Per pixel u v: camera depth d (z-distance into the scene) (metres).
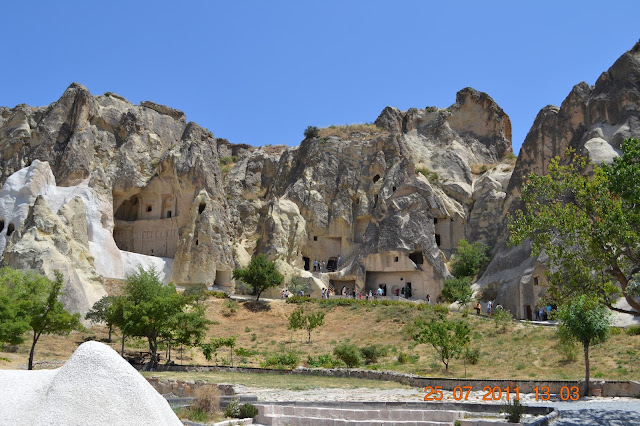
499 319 41.69
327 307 50.84
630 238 16.86
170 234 66.00
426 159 75.81
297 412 17.03
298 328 46.59
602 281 17.91
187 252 61.69
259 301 53.44
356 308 49.59
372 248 64.31
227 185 78.44
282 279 57.00
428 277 61.91
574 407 18.53
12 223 58.19
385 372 28.38
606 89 59.03
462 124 82.00
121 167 68.44
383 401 18.84
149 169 69.75
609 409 17.75
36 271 45.34
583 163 19.38
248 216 73.06
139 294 37.31
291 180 73.12
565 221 18.06
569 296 19.09
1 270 35.62
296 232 66.00
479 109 82.25
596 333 22.67
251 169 80.19
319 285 62.12
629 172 17.27
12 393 7.62
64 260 47.44
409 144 78.38
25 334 39.97
